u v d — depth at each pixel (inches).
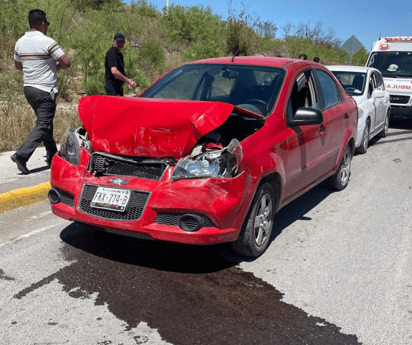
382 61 540.7
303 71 200.4
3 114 334.3
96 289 135.3
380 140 429.7
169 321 120.3
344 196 244.5
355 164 324.8
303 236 185.9
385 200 239.3
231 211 137.6
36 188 211.8
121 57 331.0
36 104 237.9
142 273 146.3
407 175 295.3
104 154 145.6
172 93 190.2
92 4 855.1
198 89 190.4
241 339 113.8
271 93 177.6
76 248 162.6
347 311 129.4
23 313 121.3
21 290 133.0
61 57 236.7
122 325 117.7
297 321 123.2
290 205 226.7
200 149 141.7
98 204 139.3
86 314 122.1
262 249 163.9
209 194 133.0
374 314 128.4
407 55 534.0
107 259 155.0
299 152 179.5
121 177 141.6
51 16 474.6
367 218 210.7
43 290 133.4
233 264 156.3
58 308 124.5
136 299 130.6
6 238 169.0
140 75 498.9
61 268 147.3
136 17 834.8
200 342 111.9
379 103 395.2
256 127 161.2
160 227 135.0
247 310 127.5
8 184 217.2
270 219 165.9
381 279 150.1
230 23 815.7
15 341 109.4
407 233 193.2
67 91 488.4
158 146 138.9
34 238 169.9
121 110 145.5
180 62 732.7
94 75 477.7
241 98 179.2
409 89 505.4
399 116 516.1
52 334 112.8
